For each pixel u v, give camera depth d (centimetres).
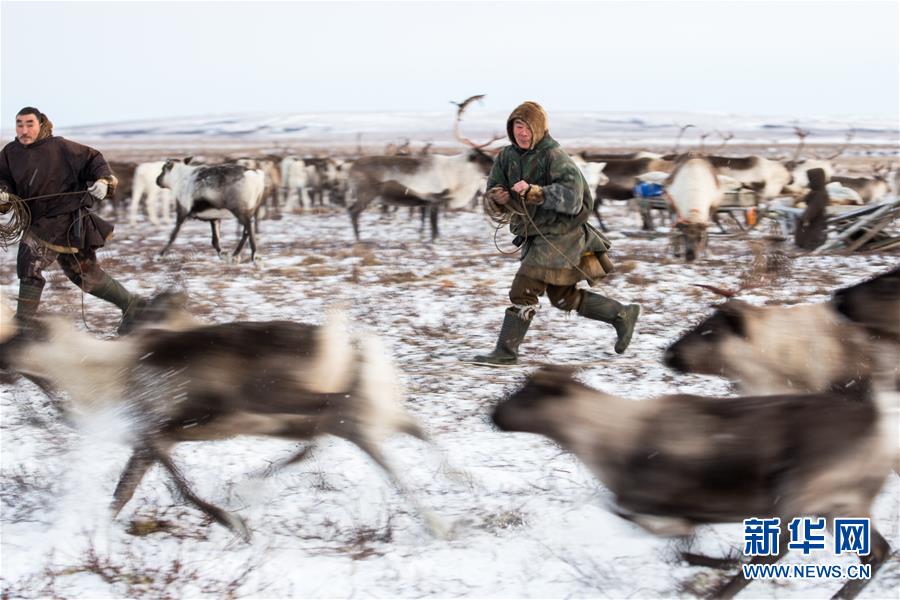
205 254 1612
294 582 383
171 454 473
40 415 606
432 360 784
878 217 1441
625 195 1950
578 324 925
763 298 1031
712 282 1178
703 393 661
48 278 1136
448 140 16412
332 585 381
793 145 11131
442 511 455
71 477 500
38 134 753
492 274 1283
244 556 409
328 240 1864
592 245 727
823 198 1468
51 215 754
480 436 566
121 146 13662
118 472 504
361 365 435
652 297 1069
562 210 689
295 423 430
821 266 1312
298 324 443
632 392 664
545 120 701
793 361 512
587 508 452
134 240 1916
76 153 758
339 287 1174
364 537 424
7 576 392
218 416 425
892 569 381
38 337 444
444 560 402
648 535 420
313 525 443
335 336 438
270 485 486
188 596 375
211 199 1462
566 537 423
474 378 711
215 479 496
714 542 416
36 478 498
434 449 495
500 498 470
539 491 479
